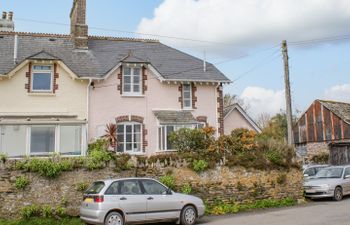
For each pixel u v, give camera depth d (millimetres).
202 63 27875
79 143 20984
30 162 15062
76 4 27125
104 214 12461
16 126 20234
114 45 27922
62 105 23141
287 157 19641
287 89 22438
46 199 15062
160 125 24203
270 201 18344
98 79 23672
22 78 22688
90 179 15750
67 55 25234
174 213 13836
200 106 26109
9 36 25859
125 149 24109
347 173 21062
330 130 36000
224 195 17609
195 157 17531
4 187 14672
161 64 26641
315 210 16328
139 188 13461
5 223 13875
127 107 24469
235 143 19203
